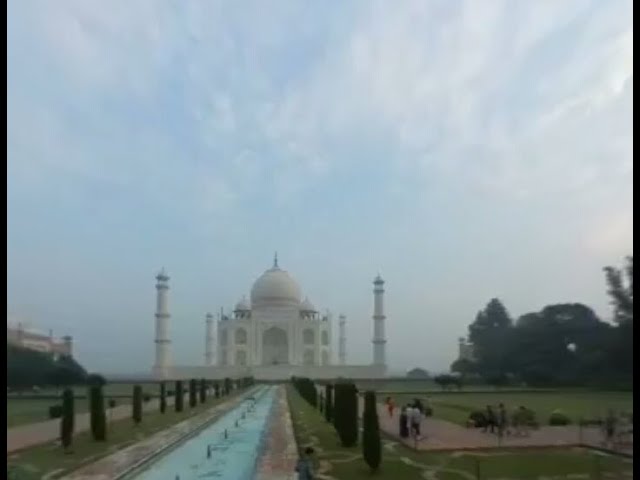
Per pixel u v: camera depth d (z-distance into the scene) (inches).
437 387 4945.9
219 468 1270.9
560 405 2581.2
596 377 3814.0
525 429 1712.6
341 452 1353.3
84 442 1555.1
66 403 1440.7
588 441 1467.8
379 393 3905.0
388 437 1605.6
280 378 6373.0
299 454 1355.8
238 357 7180.1
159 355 6279.5
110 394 4030.5
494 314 5846.5
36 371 3732.8
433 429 1770.4
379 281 6653.5
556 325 4333.2
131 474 1202.6
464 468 1149.1
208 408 2795.3
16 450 1405.0
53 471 1156.5
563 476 1071.0
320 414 2299.5
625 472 1095.6
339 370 6456.7
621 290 3134.8
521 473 1097.4
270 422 2127.2
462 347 6082.7
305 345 7224.4
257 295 7460.6
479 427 1786.4
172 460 1374.3
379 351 6540.4
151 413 2492.6
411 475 1088.2
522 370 4635.8
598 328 3922.2
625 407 2156.7
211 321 7332.7
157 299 6353.3
